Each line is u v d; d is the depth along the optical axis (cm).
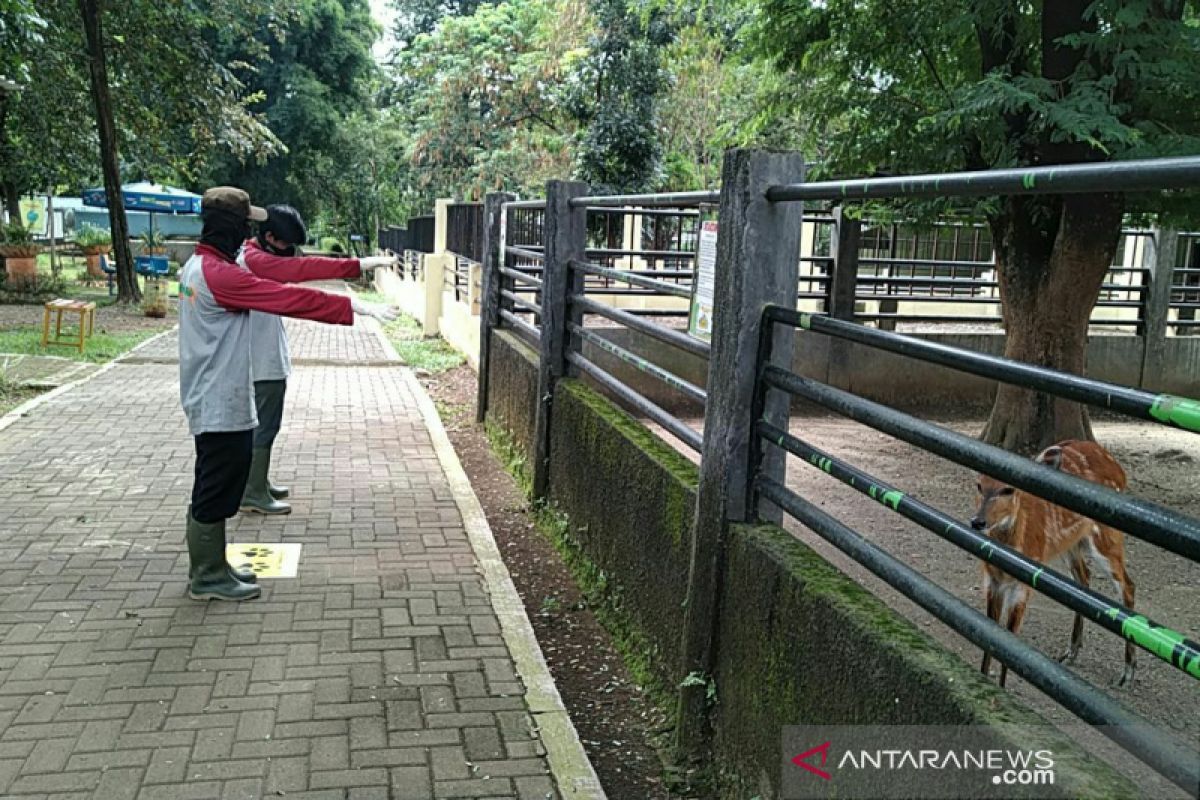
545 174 2102
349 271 529
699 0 1191
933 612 241
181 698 373
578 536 571
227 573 470
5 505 596
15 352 1180
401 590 491
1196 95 649
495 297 897
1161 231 1185
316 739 350
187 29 1967
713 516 354
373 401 994
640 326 469
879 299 1145
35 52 1723
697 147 1962
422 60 2423
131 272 1902
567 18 1803
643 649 443
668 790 351
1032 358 845
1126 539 659
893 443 931
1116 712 184
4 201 2652
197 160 2308
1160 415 176
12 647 408
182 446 753
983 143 745
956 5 726
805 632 288
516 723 369
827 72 880
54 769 323
